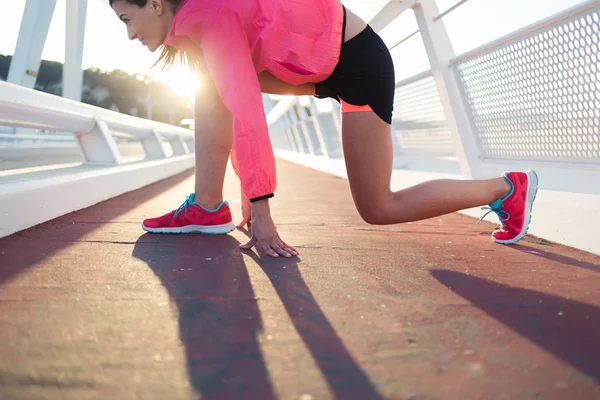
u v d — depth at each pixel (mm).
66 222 2434
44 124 3256
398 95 4637
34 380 792
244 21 1671
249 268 1620
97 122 4055
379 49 1817
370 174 1829
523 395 794
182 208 2268
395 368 887
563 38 2287
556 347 1006
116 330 1027
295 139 13836
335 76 1808
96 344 951
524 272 1688
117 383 796
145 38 1911
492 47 2793
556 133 2457
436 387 817
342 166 6664
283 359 913
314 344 989
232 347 961
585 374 879
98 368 848
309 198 4129
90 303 1198
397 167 4992
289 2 1678
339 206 3627
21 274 1445
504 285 1499
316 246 2072
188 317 1124
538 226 2463
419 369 885
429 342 1017
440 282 1517
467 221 3041
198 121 2217
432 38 3221
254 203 1794
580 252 2107
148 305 1199
